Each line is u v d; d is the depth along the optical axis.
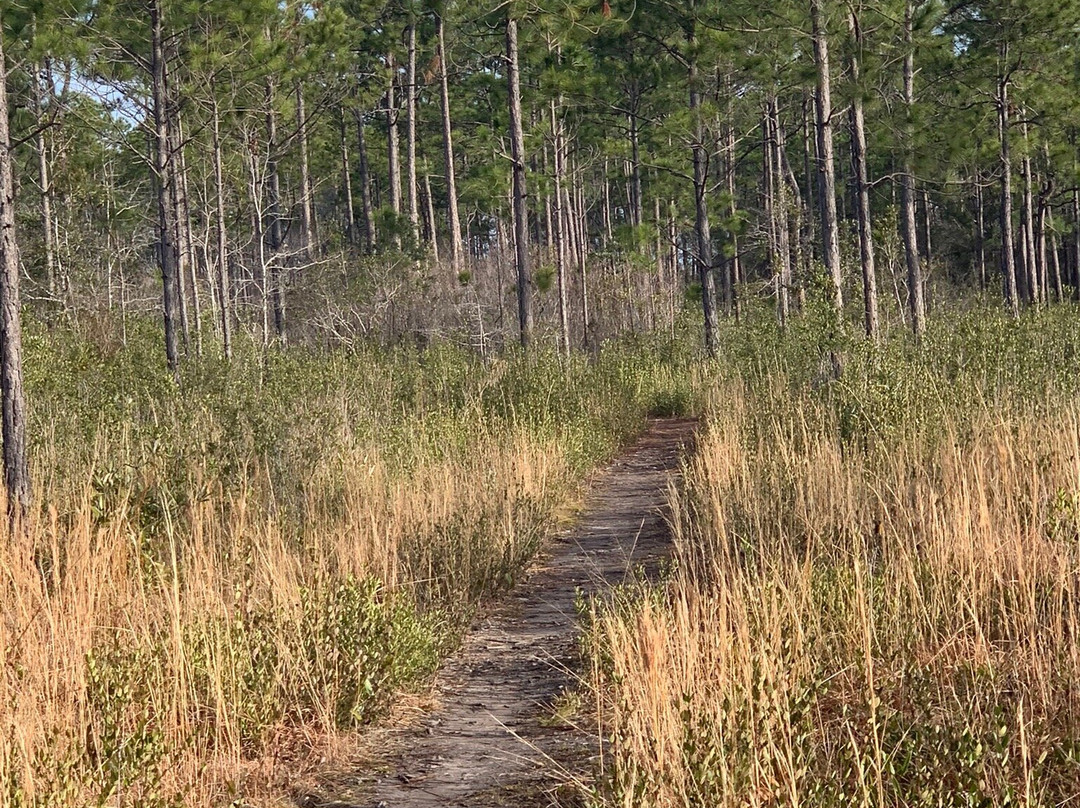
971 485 7.40
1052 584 5.80
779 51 21.39
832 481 8.58
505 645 7.78
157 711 5.06
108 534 7.00
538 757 5.50
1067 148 27.42
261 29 18.44
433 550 8.59
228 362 16.08
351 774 5.39
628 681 4.84
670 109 30.67
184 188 22.88
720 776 4.07
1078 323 14.09
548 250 33.50
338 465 10.38
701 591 7.20
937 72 24.72
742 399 16.94
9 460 7.92
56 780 4.40
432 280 27.23
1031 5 23.27
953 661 5.30
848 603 5.87
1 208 8.01
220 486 8.74
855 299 16.38
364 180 39.91
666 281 40.38
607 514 12.66
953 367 12.31
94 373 14.66
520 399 16.03
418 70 39.16
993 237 43.59
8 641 5.43
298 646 6.03
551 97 21.69
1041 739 4.43
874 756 4.25
